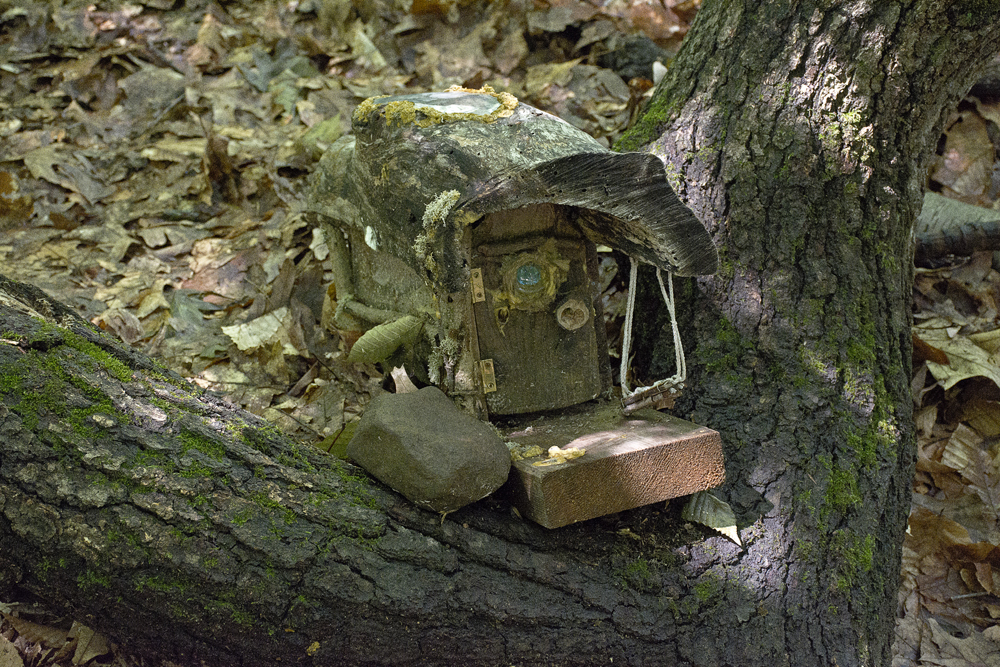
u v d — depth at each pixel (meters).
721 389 2.12
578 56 4.36
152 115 4.11
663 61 4.15
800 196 2.14
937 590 2.43
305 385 2.64
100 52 4.48
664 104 2.33
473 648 1.72
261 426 1.78
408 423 1.72
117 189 3.67
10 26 4.64
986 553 2.43
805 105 2.14
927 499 2.58
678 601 1.89
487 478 1.69
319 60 4.59
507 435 1.94
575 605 1.79
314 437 2.41
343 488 1.73
